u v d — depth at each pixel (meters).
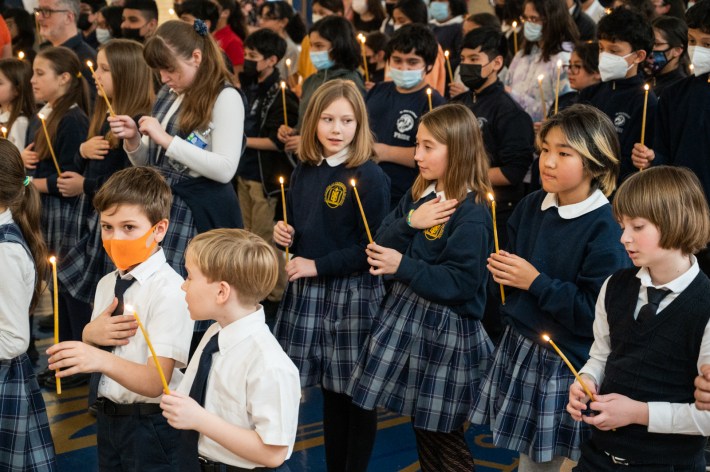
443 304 2.60
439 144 2.62
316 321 2.92
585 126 2.28
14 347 2.32
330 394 2.97
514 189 3.88
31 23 6.18
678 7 5.02
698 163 3.40
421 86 4.05
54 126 3.94
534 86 4.52
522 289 2.36
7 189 2.36
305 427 3.59
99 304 2.44
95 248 3.44
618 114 3.67
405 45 3.94
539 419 2.28
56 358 2.08
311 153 2.96
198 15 5.41
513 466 3.19
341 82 2.93
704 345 1.83
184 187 3.12
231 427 1.86
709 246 3.22
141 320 2.29
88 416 3.69
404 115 3.99
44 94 3.98
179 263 3.09
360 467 2.88
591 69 3.94
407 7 5.31
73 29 5.12
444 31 5.62
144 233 2.30
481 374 2.62
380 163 4.00
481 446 3.37
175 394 1.83
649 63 4.08
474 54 3.88
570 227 2.34
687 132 3.42
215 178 3.11
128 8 5.38
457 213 2.62
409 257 2.65
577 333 2.27
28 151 4.00
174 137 3.04
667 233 1.84
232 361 1.94
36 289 2.51
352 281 2.92
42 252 2.53
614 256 2.25
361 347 2.88
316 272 2.86
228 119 3.13
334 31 4.43
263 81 5.03
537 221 2.44
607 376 1.99
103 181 3.63
